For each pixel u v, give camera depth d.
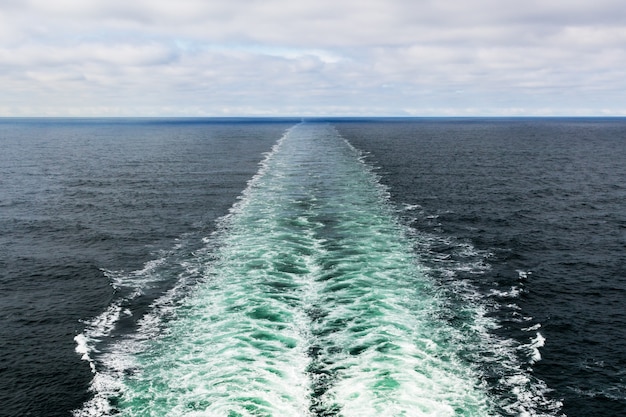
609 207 41.16
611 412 15.09
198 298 22.50
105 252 29.73
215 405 14.64
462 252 28.97
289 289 23.06
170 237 32.56
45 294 23.70
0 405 15.45
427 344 18.23
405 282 24.02
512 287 24.06
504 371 16.86
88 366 17.28
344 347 17.83
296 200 42.06
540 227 34.88
